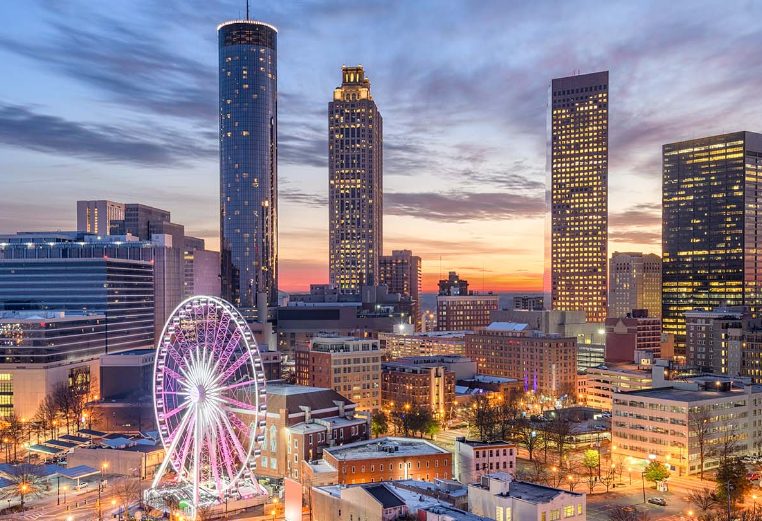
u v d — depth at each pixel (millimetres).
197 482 192000
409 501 150000
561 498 140750
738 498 199125
